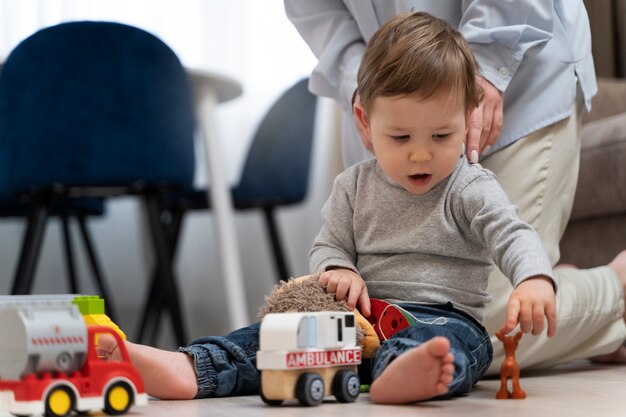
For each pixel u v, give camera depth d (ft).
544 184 4.35
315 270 3.78
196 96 7.53
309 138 9.02
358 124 3.89
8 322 2.73
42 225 6.68
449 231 3.59
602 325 4.61
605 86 6.77
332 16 4.69
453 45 3.42
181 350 3.42
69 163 6.38
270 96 10.61
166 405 3.15
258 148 8.82
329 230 3.88
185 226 10.36
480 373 3.53
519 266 3.15
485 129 3.95
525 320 2.98
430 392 2.91
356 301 3.55
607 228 5.82
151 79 6.48
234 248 7.57
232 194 8.84
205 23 10.14
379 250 3.73
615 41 7.21
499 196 3.48
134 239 10.17
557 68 4.34
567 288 4.45
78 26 6.28
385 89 3.33
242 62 10.28
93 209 8.73
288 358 2.93
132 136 6.47
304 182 9.07
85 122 6.37
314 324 3.01
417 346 3.00
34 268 6.66
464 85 3.38
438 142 3.37
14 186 6.49
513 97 4.34
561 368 4.78
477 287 3.66
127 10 9.82
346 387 3.07
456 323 3.43
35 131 6.37
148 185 6.69
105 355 3.24
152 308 8.33
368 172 3.85
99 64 6.35
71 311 2.80
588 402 3.13
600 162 5.63
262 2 10.61
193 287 10.34
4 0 9.34
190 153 6.76
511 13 4.09
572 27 4.47
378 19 4.51
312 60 10.69
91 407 2.76
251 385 3.48
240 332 3.55
